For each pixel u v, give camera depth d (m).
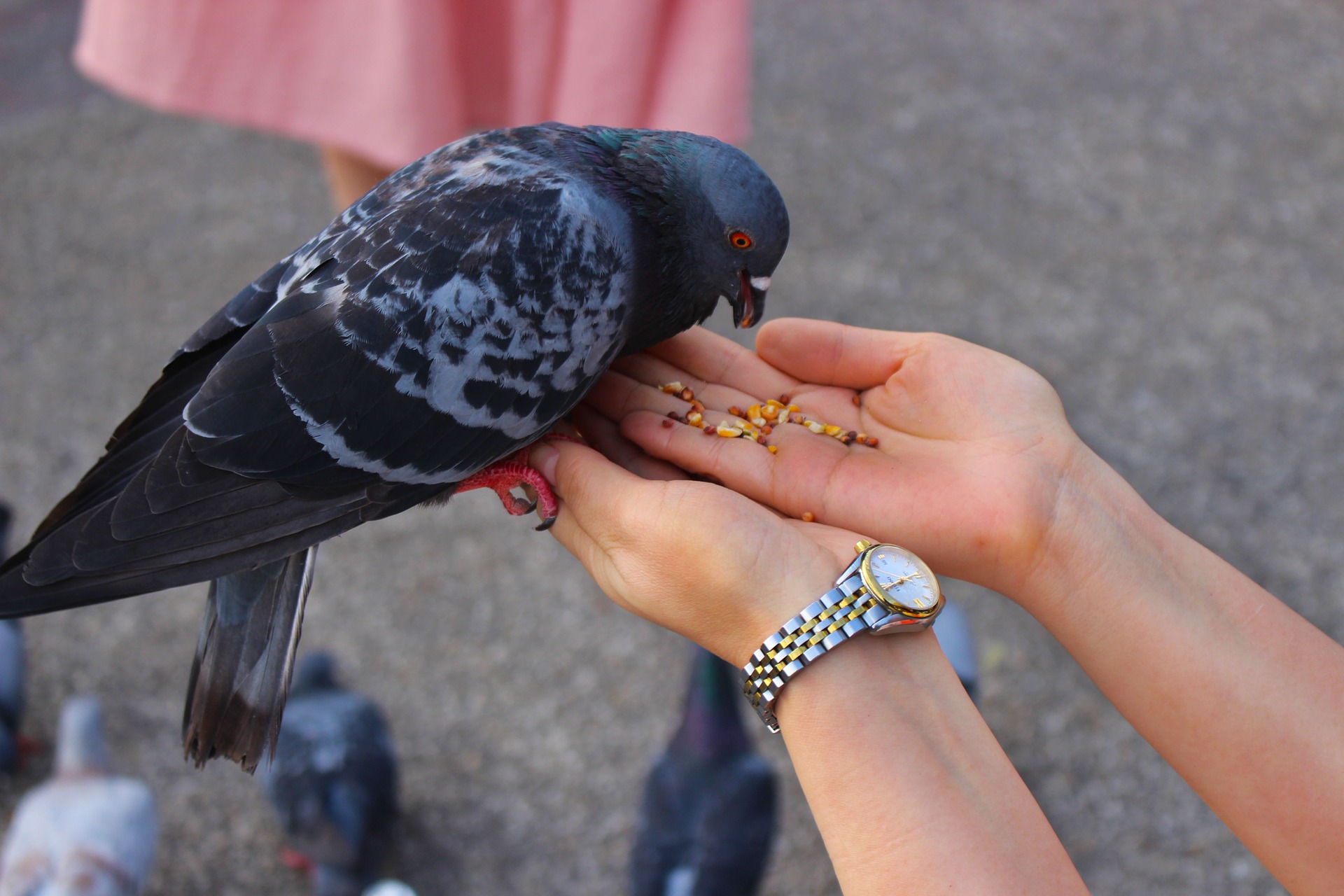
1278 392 1.23
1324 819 0.51
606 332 0.60
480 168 0.60
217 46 0.76
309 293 0.57
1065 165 1.54
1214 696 0.53
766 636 0.50
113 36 0.79
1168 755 0.54
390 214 0.58
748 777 0.81
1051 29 1.82
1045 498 0.56
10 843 0.83
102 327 1.30
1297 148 1.59
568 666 1.00
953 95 1.66
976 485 0.57
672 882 0.80
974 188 1.50
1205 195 1.50
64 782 0.85
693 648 0.98
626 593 0.54
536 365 0.58
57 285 1.35
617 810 0.92
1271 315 1.33
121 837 0.83
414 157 0.76
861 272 1.36
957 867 0.46
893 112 1.62
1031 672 0.99
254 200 1.48
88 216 1.45
